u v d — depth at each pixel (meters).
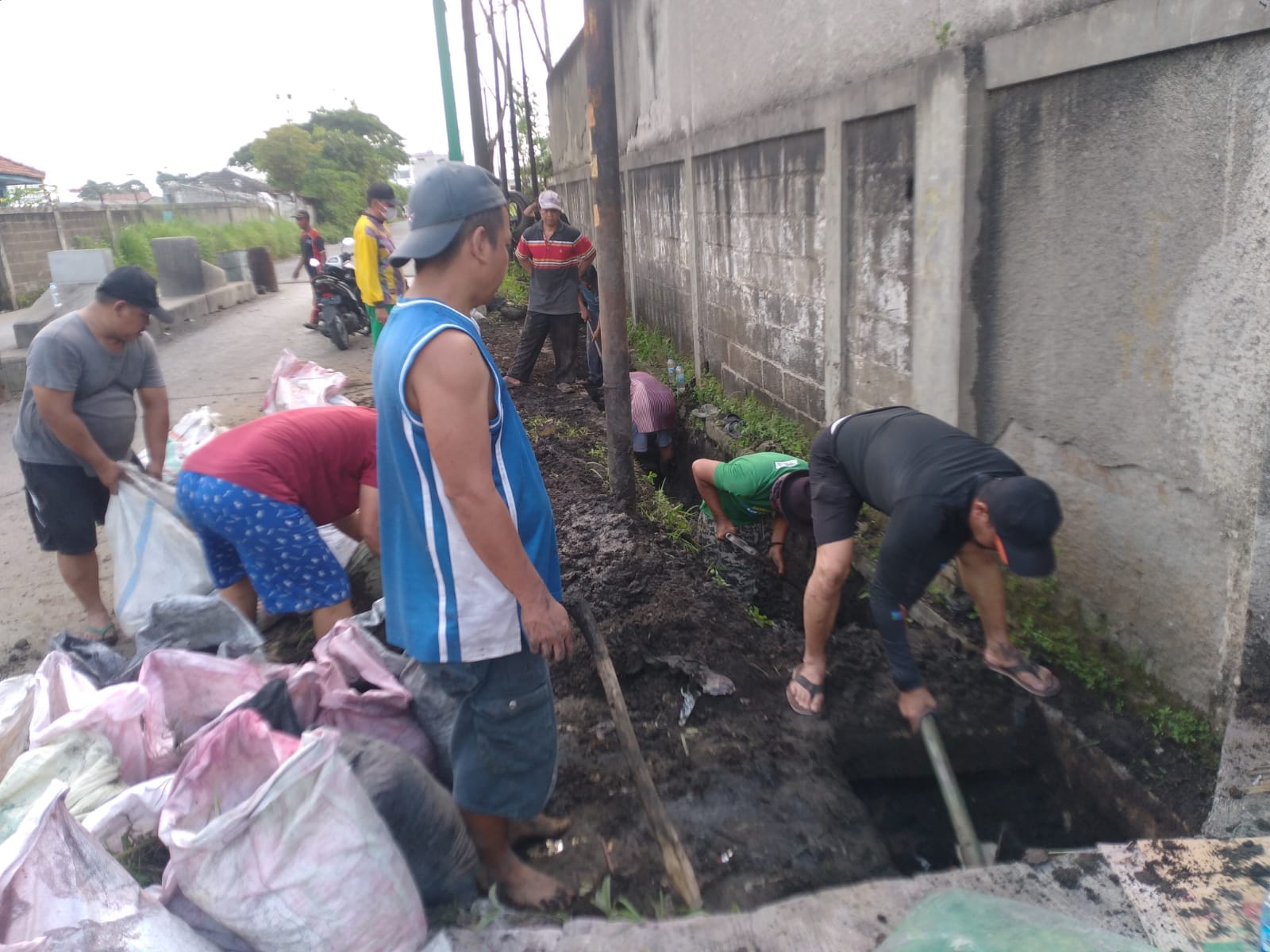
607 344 4.50
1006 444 3.32
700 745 2.96
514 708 2.12
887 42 3.81
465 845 2.25
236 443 3.06
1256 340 2.29
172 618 2.99
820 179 4.67
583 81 11.94
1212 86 2.29
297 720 2.33
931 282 3.50
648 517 4.77
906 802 3.20
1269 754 2.42
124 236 16.70
